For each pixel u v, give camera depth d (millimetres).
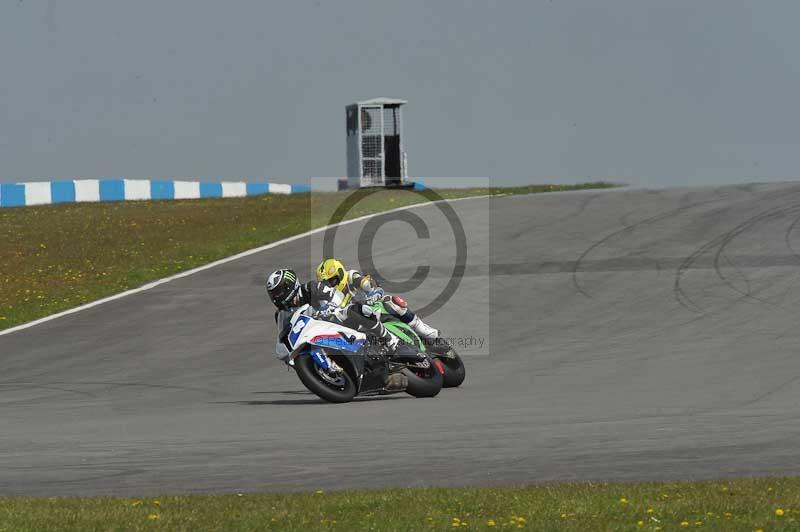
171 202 143750
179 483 28094
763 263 73812
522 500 24094
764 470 27516
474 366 53281
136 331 67188
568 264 78500
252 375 53844
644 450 30562
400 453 31219
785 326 57500
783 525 21469
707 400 40531
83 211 132250
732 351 52594
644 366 50406
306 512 23359
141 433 37062
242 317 69000
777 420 35000
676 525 21797
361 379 43219
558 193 116062
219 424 38531
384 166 153500
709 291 67188
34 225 118438
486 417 37750
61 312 75062
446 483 27109
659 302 65500
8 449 34531
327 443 33250
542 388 46031
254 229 106438
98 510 23938
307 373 43219
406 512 23203
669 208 99812
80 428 39406
